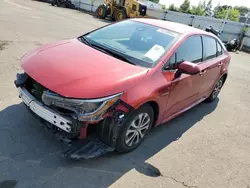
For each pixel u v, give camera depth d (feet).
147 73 10.20
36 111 9.23
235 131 14.78
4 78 15.28
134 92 9.38
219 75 17.15
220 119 16.06
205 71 14.23
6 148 9.62
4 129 10.64
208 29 48.44
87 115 8.40
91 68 9.53
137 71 10.12
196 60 13.62
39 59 10.02
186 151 11.77
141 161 10.38
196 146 12.37
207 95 16.90
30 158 9.35
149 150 11.23
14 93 13.66
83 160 9.75
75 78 8.83
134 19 14.49
